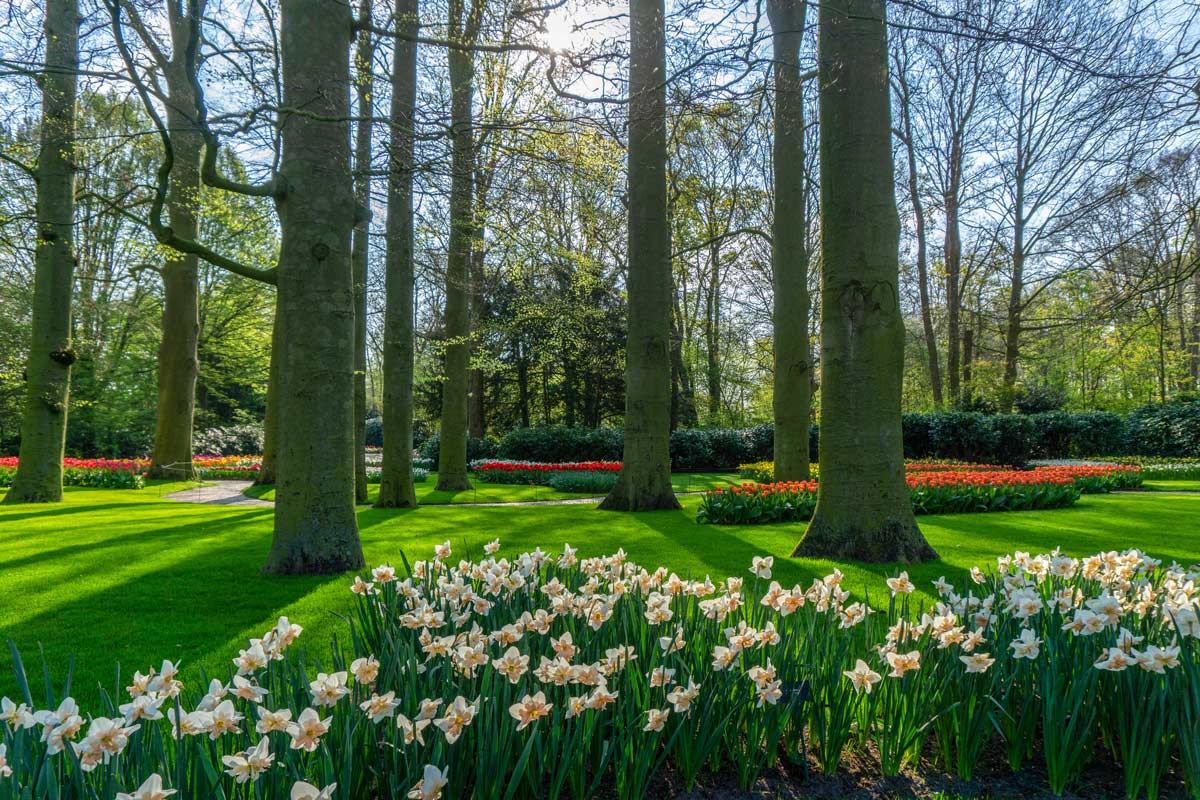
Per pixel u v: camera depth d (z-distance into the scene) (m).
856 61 6.45
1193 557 6.64
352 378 6.37
